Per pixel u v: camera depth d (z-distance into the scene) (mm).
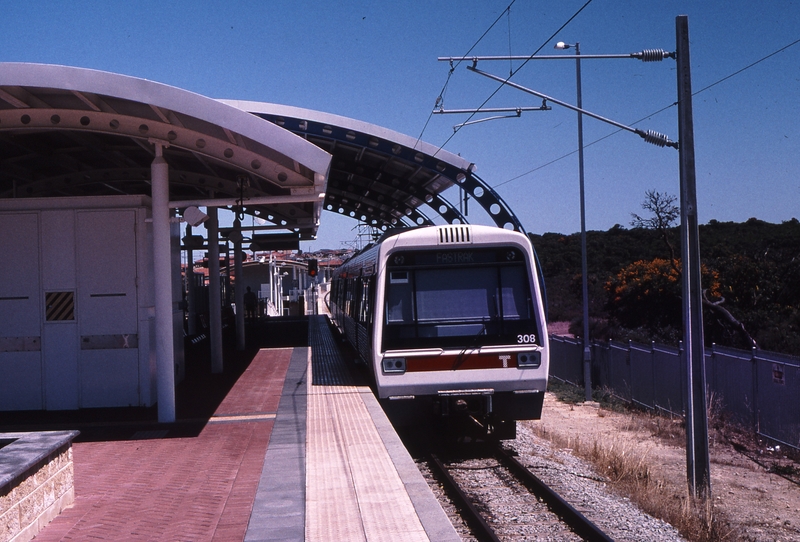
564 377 22000
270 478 6844
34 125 9430
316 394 11898
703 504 8484
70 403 10992
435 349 9867
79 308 11039
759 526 8008
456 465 9531
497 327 10000
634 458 10164
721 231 45719
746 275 26156
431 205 20625
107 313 11070
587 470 9711
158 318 9828
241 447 8242
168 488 6578
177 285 13773
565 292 43938
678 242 41781
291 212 18188
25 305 10992
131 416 10352
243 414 10312
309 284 73438
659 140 9875
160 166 9828
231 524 5535
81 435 9109
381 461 7449
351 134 16203
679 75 9695
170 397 9797
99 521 5633
